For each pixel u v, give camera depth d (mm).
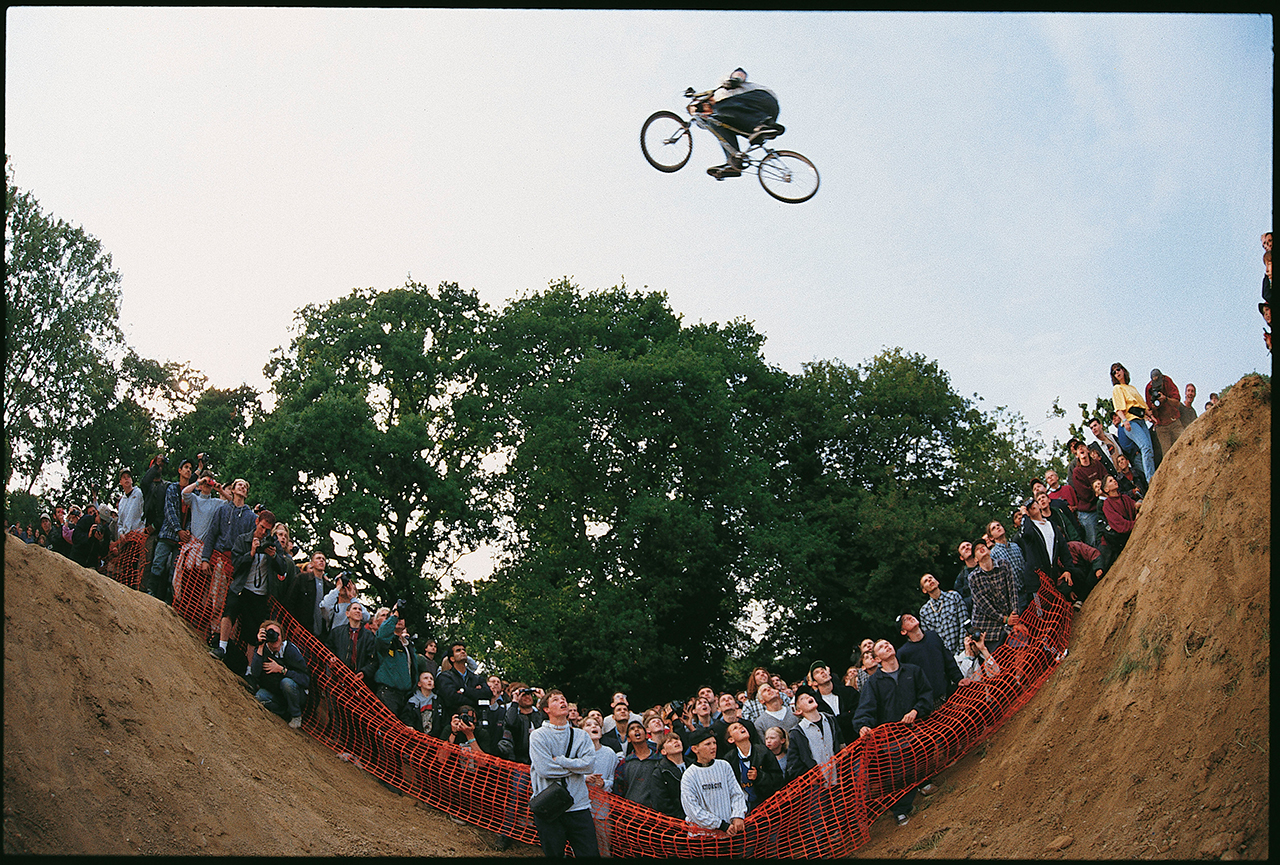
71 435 32500
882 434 31188
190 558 10383
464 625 25031
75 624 7902
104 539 11414
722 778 8344
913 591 27531
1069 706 8562
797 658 30625
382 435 24312
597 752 9117
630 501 26062
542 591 25375
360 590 26516
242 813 7746
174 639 9227
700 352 28641
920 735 9109
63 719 7051
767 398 32156
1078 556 10172
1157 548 8703
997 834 7766
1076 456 11242
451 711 10422
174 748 7816
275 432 23453
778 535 26422
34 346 31000
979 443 32219
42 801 6320
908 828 8648
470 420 27078
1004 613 9734
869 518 27500
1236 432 8516
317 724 10203
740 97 10375
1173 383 11234
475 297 29547
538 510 27188
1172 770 7012
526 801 9656
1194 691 7379
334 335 27125
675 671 27109
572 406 26516
